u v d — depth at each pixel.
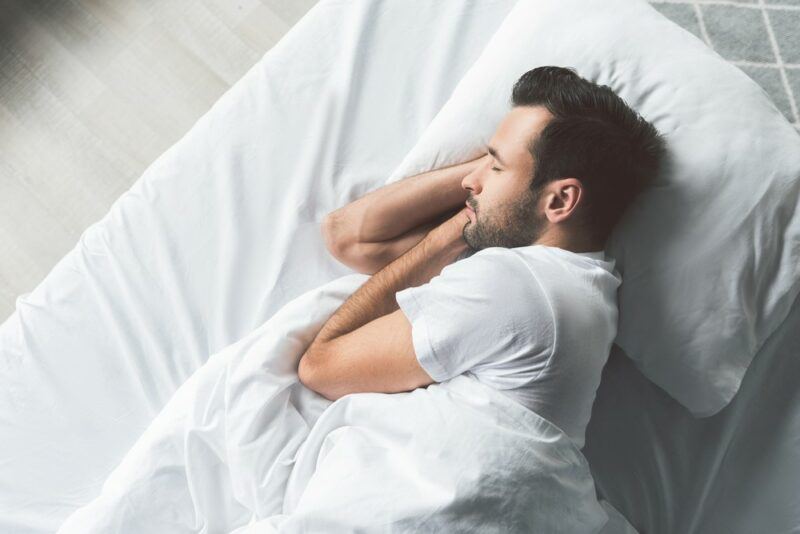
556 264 0.98
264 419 1.06
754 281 1.07
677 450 1.16
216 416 1.08
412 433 0.97
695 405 1.12
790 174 1.06
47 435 1.20
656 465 1.16
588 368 0.97
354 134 1.35
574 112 0.98
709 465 1.14
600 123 0.97
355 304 1.11
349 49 1.38
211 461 1.08
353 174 1.32
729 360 1.08
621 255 1.09
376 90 1.37
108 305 1.25
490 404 0.96
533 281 0.96
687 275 1.07
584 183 0.98
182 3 1.81
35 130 1.76
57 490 1.18
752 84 1.12
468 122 1.21
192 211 1.30
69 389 1.22
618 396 1.18
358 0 1.42
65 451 1.20
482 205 1.04
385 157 1.34
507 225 1.03
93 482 1.19
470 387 0.98
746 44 1.62
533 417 0.95
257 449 1.05
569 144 0.97
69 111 1.77
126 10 1.82
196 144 1.35
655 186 1.07
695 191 1.06
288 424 1.07
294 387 1.11
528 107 1.01
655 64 1.12
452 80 1.36
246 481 1.05
